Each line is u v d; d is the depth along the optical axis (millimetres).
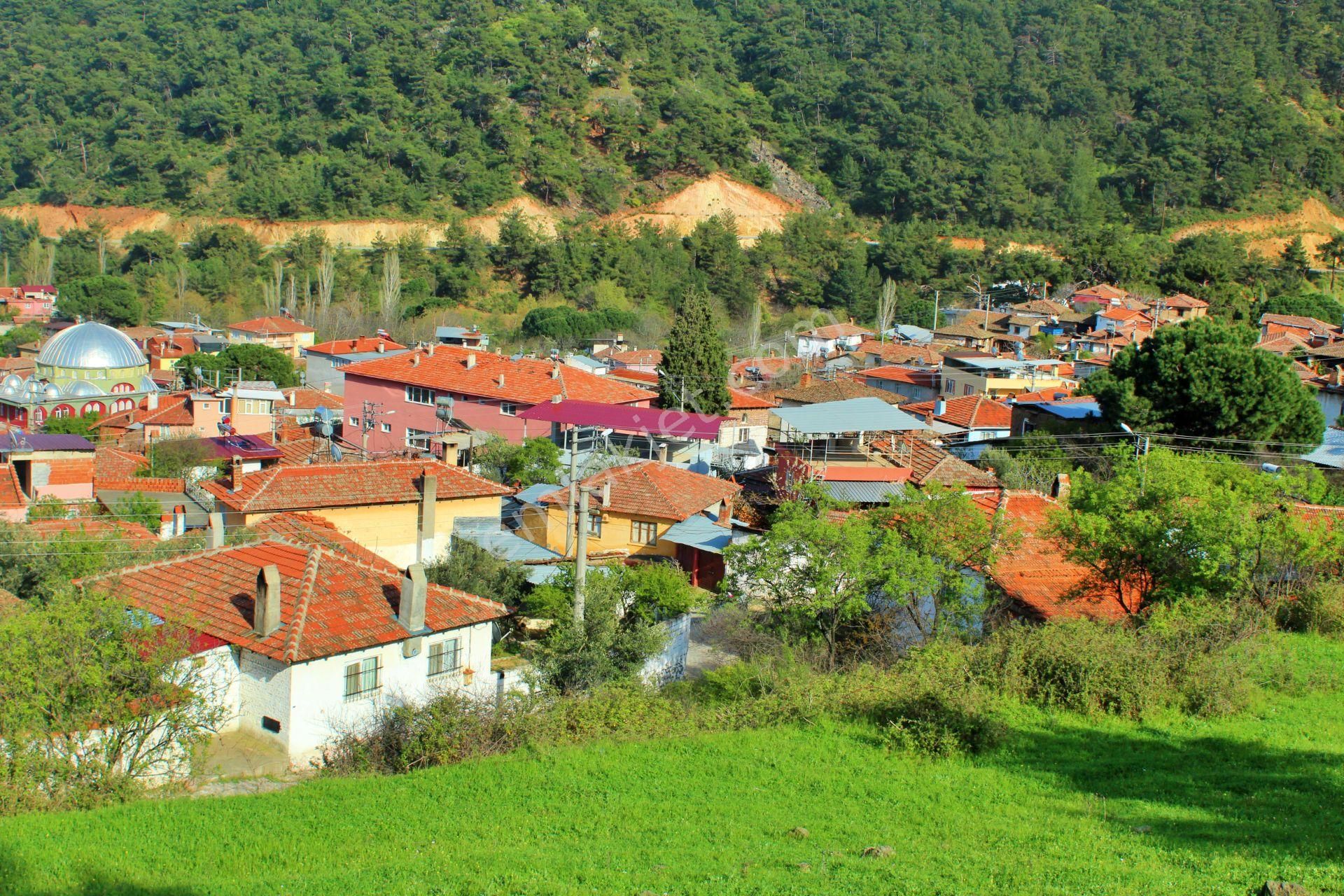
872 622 31797
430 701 26203
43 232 178875
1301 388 56625
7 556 34812
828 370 91500
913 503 32344
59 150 196250
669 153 182500
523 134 179375
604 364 90938
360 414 70938
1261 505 31422
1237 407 54969
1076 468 54438
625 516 44344
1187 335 58625
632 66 199750
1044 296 138625
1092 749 21641
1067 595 31312
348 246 161625
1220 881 14008
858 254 155875
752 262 154375
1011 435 66188
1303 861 14711
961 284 150375
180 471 55219
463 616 28984
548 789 20547
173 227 169375
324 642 26062
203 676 24703
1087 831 16828
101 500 47656
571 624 30469
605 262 148125
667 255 153875
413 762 23781
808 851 16625
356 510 38531
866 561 30625
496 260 151625
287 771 24828
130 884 16062
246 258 154500
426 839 18078
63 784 21078
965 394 78188
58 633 21312
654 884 15211
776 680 27047
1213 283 140375
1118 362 60469
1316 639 28359
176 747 23844
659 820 18672
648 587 33812
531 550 40562
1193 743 21688
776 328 138500
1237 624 27344
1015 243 166875
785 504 34812
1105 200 177875
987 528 32125
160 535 41312
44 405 85938
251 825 18906
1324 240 169125
